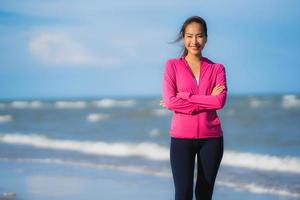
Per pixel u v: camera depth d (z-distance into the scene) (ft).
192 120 12.51
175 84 12.97
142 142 55.26
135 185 28.84
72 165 37.91
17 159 42.14
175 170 12.71
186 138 12.53
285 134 62.08
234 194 26.18
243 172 33.60
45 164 38.60
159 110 110.32
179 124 12.62
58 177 31.99
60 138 62.69
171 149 12.85
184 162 12.62
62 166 37.37
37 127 84.38
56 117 108.68
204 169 12.71
